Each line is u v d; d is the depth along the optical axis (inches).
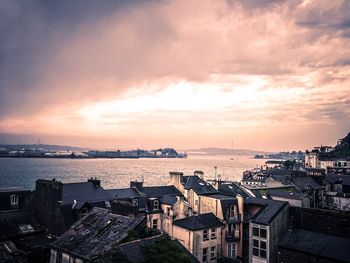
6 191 2701.8
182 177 3196.4
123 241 1504.7
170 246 1384.1
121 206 2108.8
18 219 2281.0
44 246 1967.3
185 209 2610.7
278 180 4266.7
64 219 2263.8
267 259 2149.4
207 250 2351.1
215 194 2869.1
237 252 2507.4
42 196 2443.4
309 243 2034.9
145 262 1321.4
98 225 1691.7
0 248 1765.5
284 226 2266.2
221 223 2447.1
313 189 3966.5
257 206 2534.5
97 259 1360.7
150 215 2576.3
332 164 7834.6
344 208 3740.2
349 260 1795.0
